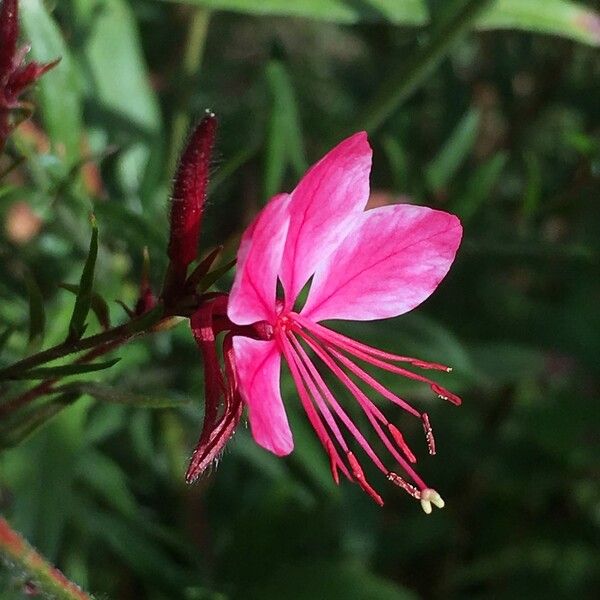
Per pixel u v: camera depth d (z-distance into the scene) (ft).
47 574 0.37
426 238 0.41
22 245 0.57
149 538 0.61
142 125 0.60
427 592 0.79
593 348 0.76
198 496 0.64
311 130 0.79
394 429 0.41
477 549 0.78
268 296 0.39
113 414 0.58
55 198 0.52
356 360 0.60
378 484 0.68
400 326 0.61
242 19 0.82
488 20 0.59
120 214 0.54
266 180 0.59
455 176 0.73
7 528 0.37
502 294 0.78
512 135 0.78
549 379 0.77
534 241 0.65
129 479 0.63
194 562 0.61
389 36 0.76
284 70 0.60
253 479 0.71
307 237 0.40
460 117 0.72
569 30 0.60
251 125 0.73
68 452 0.50
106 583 0.69
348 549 0.66
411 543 0.73
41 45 0.53
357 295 0.42
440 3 0.59
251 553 0.63
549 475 0.76
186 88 0.64
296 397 0.61
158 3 0.69
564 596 0.79
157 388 0.59
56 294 0.56
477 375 0.63
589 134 0.80
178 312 0.39
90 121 0.59
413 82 0.59
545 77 0.78
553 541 0.78
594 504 0.80
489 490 0.78
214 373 0.38
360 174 0.39
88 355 0.42
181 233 0.38
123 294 0.57
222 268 0.39
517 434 0.77
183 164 0.38
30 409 0.44
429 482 0.75
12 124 0.41
